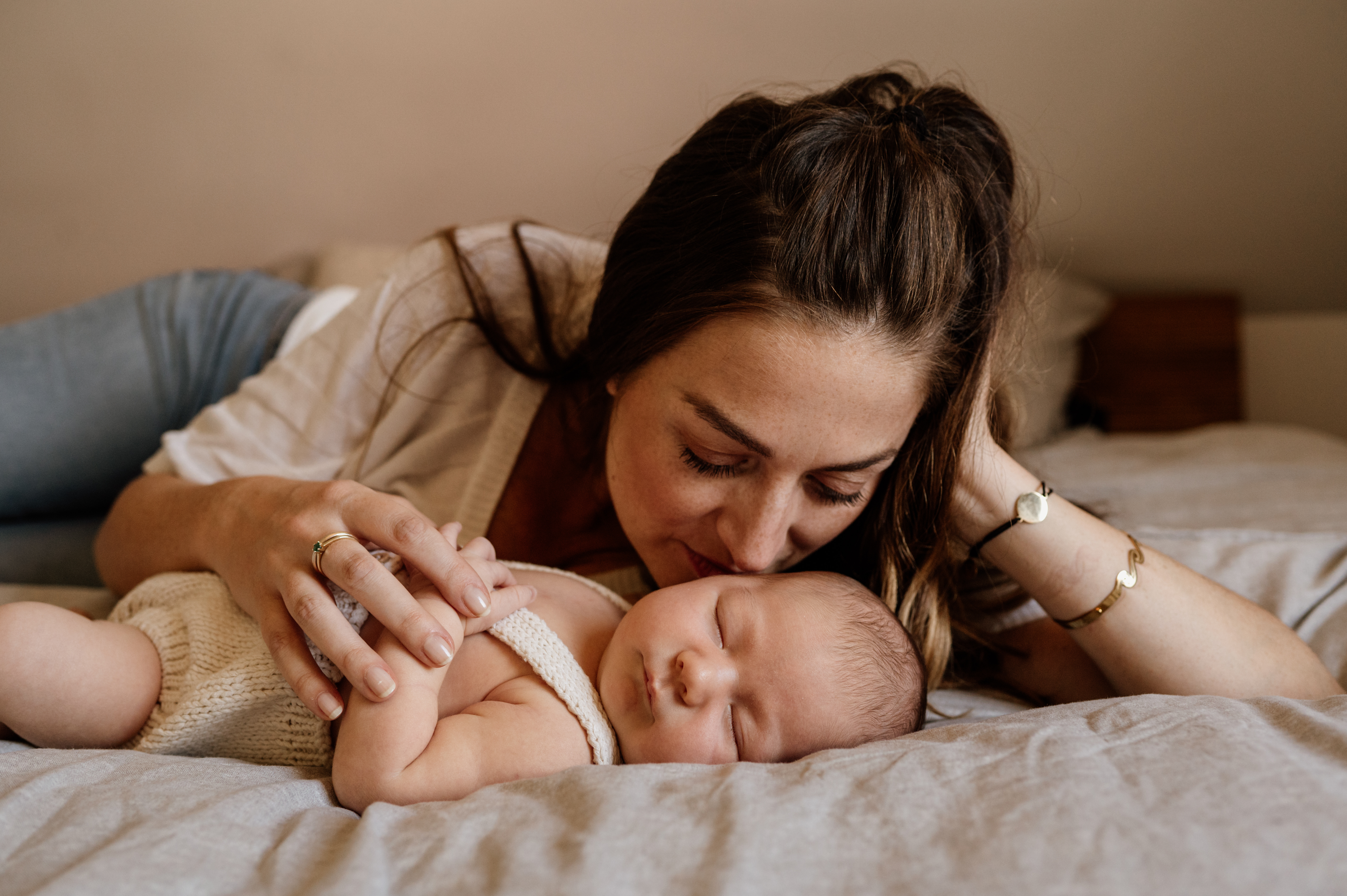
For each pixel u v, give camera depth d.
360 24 2.39
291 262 2.88
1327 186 2.52
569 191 2.72
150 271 2.88
